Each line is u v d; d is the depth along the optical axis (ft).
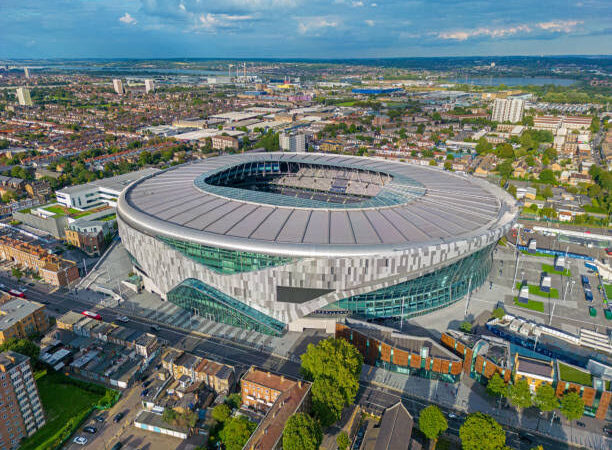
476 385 430.61
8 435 353.51
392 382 433.07
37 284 621.31
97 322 502.79
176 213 539.70
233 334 506.07
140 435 373.40
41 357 457.27
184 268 515.91
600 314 549.95
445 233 495.41
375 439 364.99
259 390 394.11
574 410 374.84
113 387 426.92
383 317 508.53
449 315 529.45
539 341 490.49
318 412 365.61
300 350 477.77
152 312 550.36
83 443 363.35
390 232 490.08
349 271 456.86
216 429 377.50
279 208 545.85
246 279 485.56
